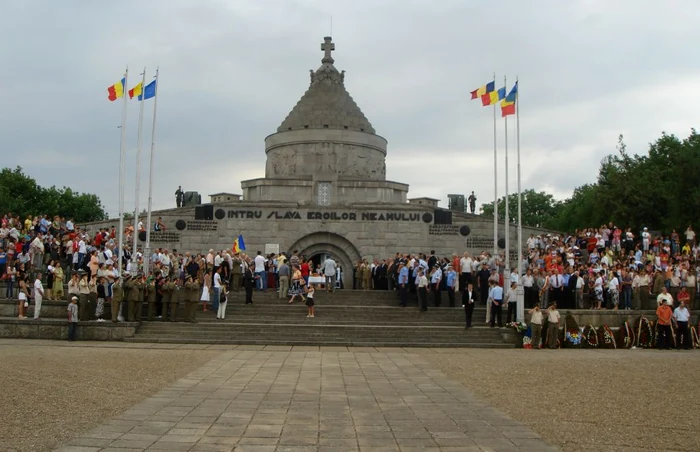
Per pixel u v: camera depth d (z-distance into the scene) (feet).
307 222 176.24
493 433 46.11
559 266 126.11
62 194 330.13
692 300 123.44
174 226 175.42
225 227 175.73
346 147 212.23
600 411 54.08
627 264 131.95
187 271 130.62
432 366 79.56
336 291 135.03
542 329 106.83
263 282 138.21
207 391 61.05
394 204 179.32
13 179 306.55
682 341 106.83
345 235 175.94
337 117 217.15
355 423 48.75
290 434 45.21
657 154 239.09
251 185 202.28
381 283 149.69
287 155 213.46
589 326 108.68
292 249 175.63
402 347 101.91
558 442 43.88
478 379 69.92
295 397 58.70
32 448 40.55
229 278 136.36
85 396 56.90
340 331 106.73
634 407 55.98
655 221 199.62
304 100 223.10
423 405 55.72
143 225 174.60
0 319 104.42
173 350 92.17
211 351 91.76
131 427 46.52
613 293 119.85
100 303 109.50
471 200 208.95
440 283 129.29
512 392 62.34
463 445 42.86
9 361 75.92
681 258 132.77
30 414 49.57
